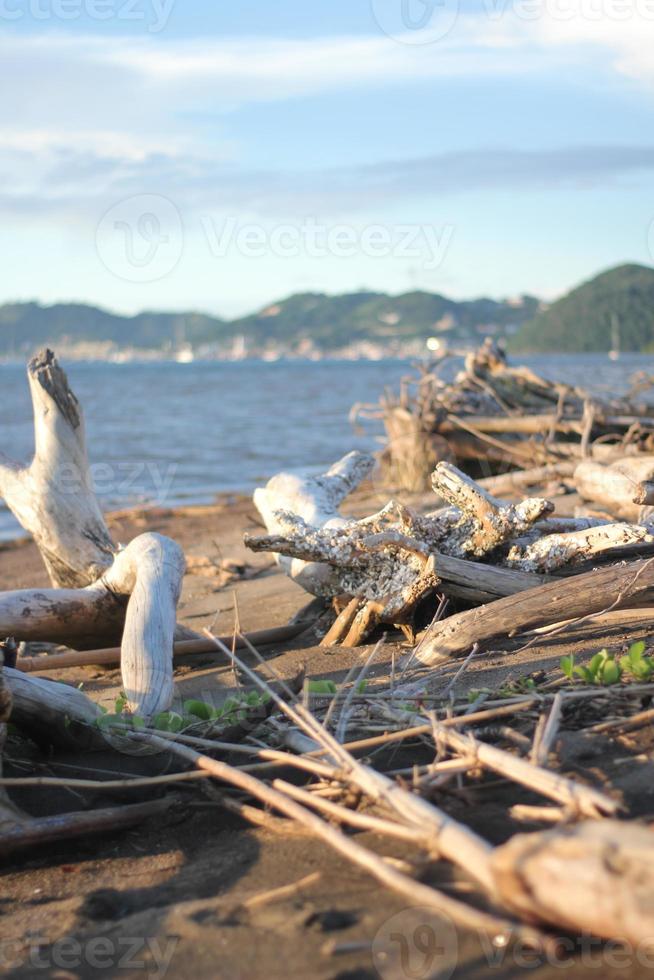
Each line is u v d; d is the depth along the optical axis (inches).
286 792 103.1
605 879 62.0
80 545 210.8
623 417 478.9
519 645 148.7
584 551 167.0
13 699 128.9
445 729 104.6
